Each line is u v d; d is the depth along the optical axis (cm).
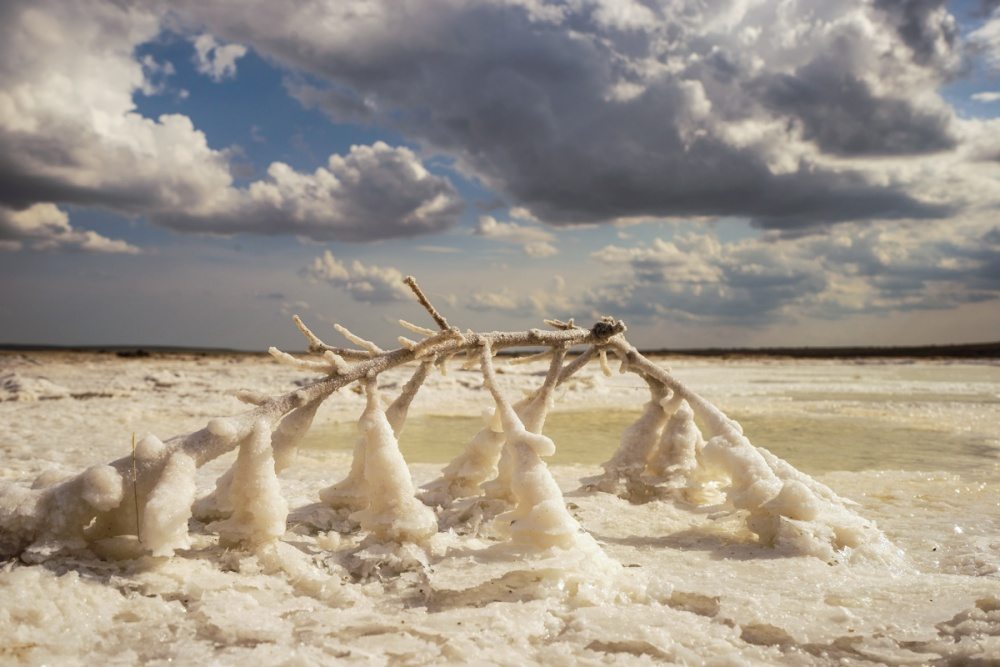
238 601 313
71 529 332
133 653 270
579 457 919
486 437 521
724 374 3566
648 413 588
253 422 373
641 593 343
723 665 272
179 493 337
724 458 468
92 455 827
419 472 764
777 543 420
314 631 294
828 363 5762
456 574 347
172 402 1520
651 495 562
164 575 331
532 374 2247
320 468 779
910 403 1777
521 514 386
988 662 267
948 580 360
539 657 277
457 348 461
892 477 709
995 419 1386
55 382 2005
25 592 295
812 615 313
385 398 464
